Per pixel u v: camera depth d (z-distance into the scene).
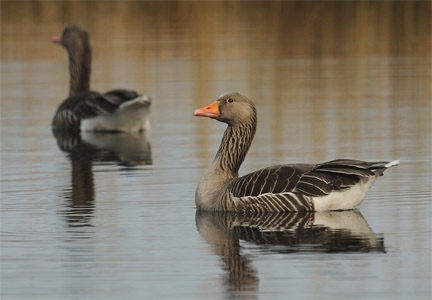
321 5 44.84
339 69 32.25
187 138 21.80
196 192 14.23
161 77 30.84
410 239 11.59
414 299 9.34
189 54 34.91
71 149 20.83
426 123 22.52
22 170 17.72
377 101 26.27
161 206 14.13
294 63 33.62
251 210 13.45
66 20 40.19
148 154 19.62
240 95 14.55
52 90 29.88
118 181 16.30
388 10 43.62
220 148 14.53
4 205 14.22
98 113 24.02
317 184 13.20
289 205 13.27
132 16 41.97
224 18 42.50
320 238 11.75
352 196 13.30
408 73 31.06
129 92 23.98
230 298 9.45
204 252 11.17
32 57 36.03
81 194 15.10
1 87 30.39
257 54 35.25
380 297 9.39
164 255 11.09
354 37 38.66
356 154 18.53
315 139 20.52
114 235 12.12
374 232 12.00
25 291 9.81
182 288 9.81
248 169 17.11
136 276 10.27
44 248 11.47
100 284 10.00
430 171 16.48
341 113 24.36
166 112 25.67
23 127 24.44
